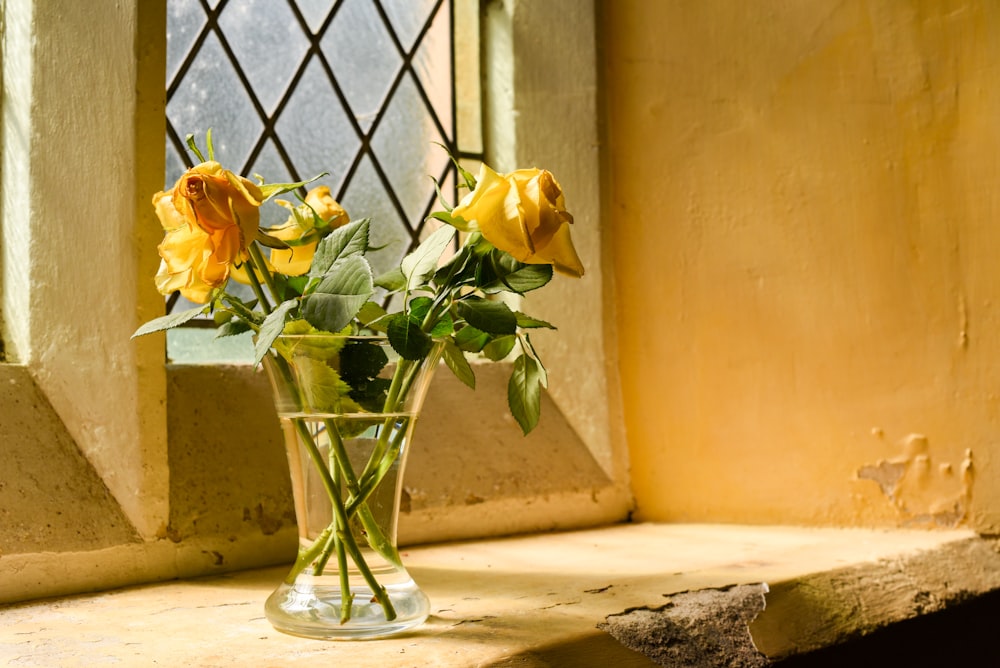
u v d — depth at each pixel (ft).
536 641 3.55
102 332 4.14
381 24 5.11
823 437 5.01
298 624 3.51
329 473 3.55
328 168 4.90
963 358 4.85
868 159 4.97
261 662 3.36
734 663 3.80
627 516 5.25
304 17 4.88
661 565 4.35
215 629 3.62
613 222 5.29
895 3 4.94
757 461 5.09
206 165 3.45
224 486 4.29
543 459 5.07
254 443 4.42
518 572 4.25
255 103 4.72
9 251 4.31
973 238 4.84
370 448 3.57
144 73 4.11
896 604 4.29
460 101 5.34
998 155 4.82
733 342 5.13
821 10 5.03
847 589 4.25
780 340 5.07
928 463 4.88
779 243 5.08
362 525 3.56
